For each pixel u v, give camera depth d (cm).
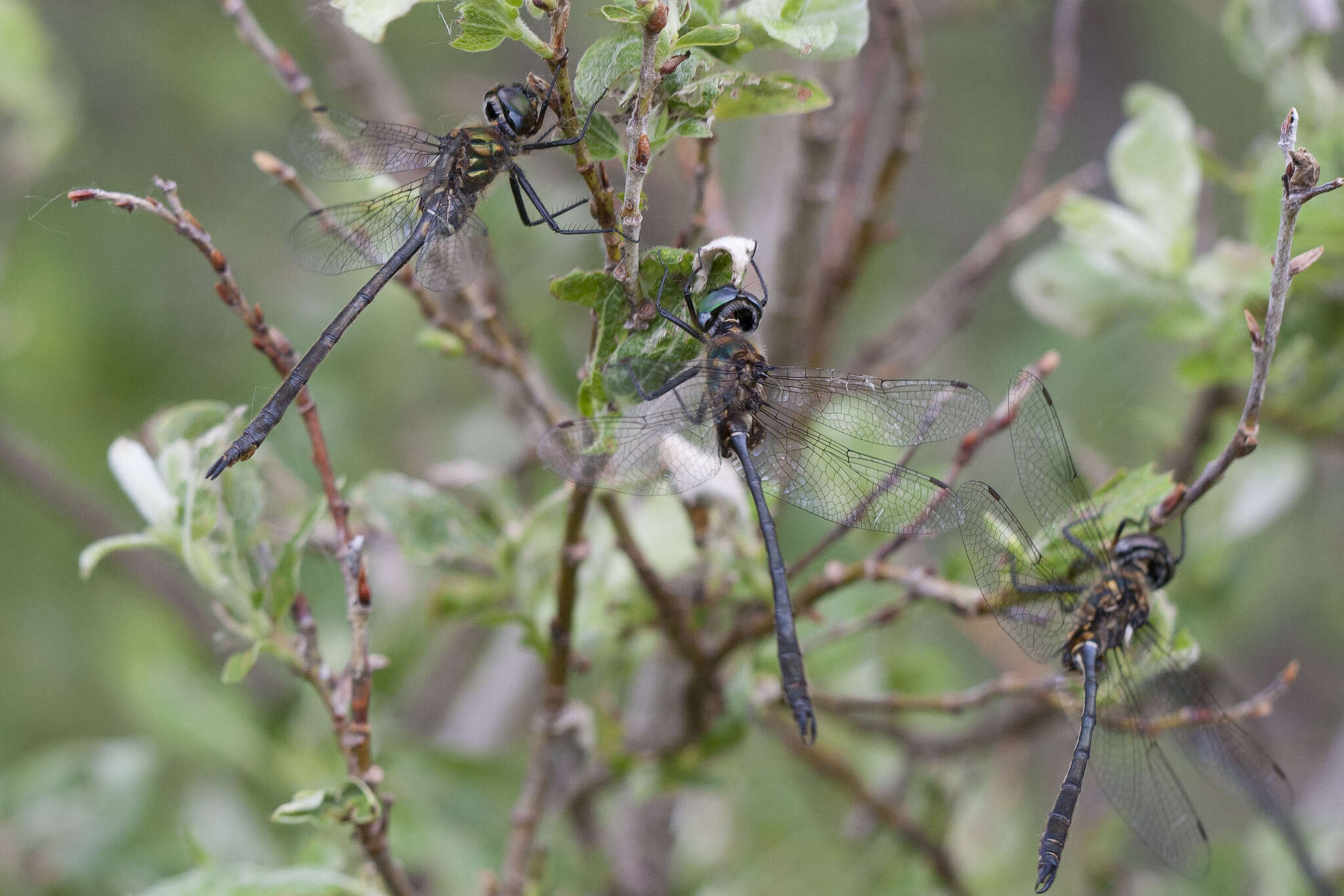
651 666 128
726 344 122
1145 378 134
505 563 124
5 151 133
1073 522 123
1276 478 129
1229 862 129
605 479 121
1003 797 131
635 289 120
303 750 128
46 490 132
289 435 129
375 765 121
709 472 122
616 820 128
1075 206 126
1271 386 127
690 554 124
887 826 128
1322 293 127
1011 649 130
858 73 129
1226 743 123
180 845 129
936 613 128
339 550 121
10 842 129
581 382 121
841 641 127
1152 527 122
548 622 124
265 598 122
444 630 132
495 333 124
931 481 123
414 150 123
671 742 125
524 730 132
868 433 123
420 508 124
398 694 131
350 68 129
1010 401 123
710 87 120
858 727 128
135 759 129
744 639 124
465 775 127
